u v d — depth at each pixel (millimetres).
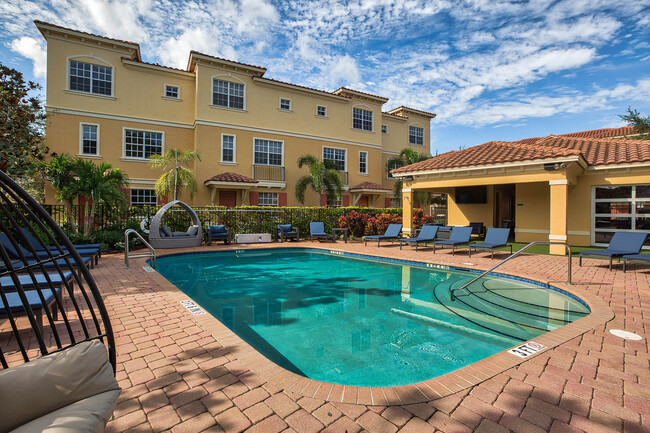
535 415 2406
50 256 2084
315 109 24016
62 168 11617
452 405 2539
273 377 2979
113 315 4805
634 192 11312
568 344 3688
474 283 7789
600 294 5895
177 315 4805
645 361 3268
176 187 17391
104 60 18031
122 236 12609
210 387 2814
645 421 2338
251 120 21438
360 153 26375
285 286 7641
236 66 20562
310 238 16938
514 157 11812
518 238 14523
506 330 4816
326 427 2279
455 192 17594
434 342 4406
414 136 30500
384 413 2445
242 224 15516
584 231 12391
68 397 1751
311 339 4527
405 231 15398
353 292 7082
